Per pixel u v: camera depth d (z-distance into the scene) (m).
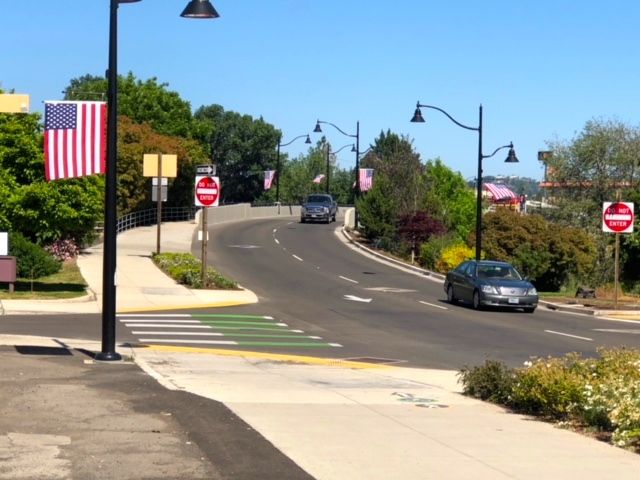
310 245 55.66
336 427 10.59
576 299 35.69
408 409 12.26
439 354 20.05
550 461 9.09
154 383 13.38
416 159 59.00
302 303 30.47
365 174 65.06
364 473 8.37
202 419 10.64
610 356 13.23
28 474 8.07
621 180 50.91
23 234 31.06
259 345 20.62
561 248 42.38
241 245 53.00
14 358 15.84
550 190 52.56
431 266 47.28
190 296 30.17
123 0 15.45
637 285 46.72
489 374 13.49
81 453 8.88
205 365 16.94
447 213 57.16
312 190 116.19
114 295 15.96
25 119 27.17
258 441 9.55
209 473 8.20
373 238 58.31
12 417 10.57
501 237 42.75
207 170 34.75
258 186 106.38
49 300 26.39
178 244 50.53
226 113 105.69
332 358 19.03
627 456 9.38
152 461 8.60
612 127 51.03
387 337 22.83
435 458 9.09
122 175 58.53
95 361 15.71
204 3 16.59
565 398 11.43
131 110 75.69
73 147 16.28
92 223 28.17
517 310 31.22
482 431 10.66
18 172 27.16
